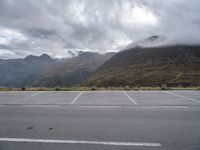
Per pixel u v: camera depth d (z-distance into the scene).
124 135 5.35
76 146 4.64
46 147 4.61
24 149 4.52
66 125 6.39
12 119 7.30
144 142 4.84
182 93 16.70
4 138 5.23
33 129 6.00
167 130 5.77
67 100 12.47
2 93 17.83
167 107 9.62
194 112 8.34
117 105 10.32
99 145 4.69
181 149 4.43
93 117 7.49
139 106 9.96
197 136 5.23
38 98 13.70
